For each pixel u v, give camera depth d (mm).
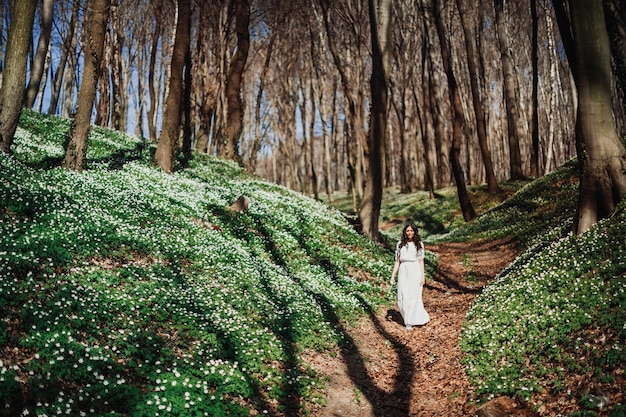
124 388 6637
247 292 12000
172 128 23984
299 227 19891
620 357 6922
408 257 12836
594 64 12453
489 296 12484
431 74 40844
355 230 23141
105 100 36250
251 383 7957
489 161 37531
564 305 9141
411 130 60250
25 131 21312
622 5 15227
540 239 17953
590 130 12586
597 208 12539
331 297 13898
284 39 55125
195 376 7598
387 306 14570
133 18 49344
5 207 11195
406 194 54781
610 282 9055
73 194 13852
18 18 15422
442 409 8109
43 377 6289
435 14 34062
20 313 7516
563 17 13414
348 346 10961
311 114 57062
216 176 27797
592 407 6301
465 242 27281
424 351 11047
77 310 8250
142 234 12906
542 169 56656
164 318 9125
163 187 19703
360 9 42781
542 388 7293
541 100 64125
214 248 14195
